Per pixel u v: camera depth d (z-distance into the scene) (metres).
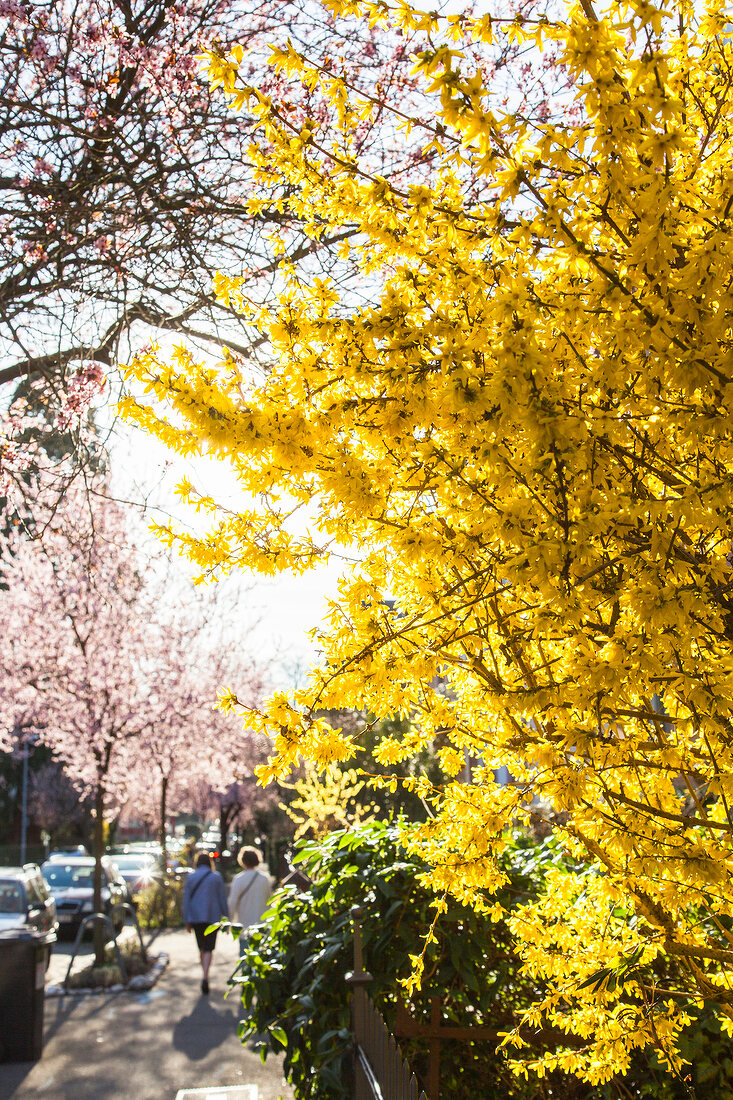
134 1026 9.72
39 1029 8.47
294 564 2.47
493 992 3.67
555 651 2.52
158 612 17.50
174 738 20.12
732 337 1.99
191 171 5.51
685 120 2.42
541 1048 3.55
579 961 2.70
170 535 2.46
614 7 2.05
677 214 1.99
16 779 42.19
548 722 2.35
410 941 3.67
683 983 3.04
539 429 1.93
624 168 1.97
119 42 5.33
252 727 2.41
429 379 2.08
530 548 1.94
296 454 2.24
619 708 2.36
